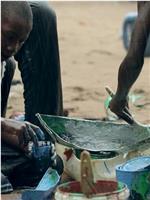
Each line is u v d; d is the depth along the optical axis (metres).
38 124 5.38
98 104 8.00
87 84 9.23
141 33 5.02
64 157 4.84
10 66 5.29
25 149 4.62
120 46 12.77
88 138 5.00
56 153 4.80
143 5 5.07
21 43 4.67
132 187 4.31
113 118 5.66
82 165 3.84
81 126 5.02
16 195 4.56
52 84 5.43
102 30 14.92
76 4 19.58
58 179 4.43
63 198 3.94
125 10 18.09
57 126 4.97
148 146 4.82
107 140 5.00
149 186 4.31
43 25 5.34
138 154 4.83
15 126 4.46
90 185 3.87
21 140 4.50
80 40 13.55
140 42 5.02
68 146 4.81
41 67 5.38
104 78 9.63
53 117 4.95
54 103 5.46
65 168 4.85
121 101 5.07
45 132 5.17
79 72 10.15
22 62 5.36
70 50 12.32
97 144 4.97
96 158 4.78
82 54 11.88
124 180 4.34
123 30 12.11
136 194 4.31
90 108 7.77
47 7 5.38
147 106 7.42
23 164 4.71
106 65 10.73
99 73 10.04
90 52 12.10
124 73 5.04
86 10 18.36
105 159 4.71
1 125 4.46
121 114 5.09
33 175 4.75
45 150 4.72
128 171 4.33
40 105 5.41
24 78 5.38
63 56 11.68
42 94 5.41
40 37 5.34
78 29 15.05
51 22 5.38
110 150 4.80
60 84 5.52
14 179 4.76
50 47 5.39
